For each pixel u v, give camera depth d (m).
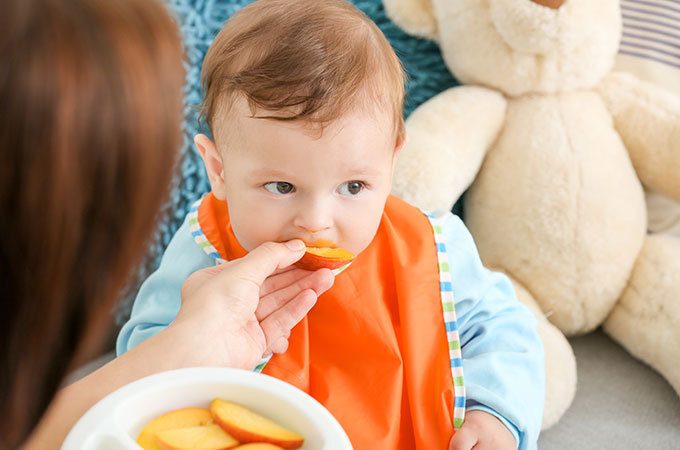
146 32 0.32
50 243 0.30
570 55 1.08
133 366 0.55
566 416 1.04
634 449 0.97
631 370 1.13
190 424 0.43
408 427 0.76
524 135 1.13
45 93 0.28
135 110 0.31
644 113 1.12
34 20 0.29
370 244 0.83
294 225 0.70
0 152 0.28
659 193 1.19
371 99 0.68
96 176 0.31
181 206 1.09
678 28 1.22
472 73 1.16
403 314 0.79
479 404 0.77
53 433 0.48
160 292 0.85
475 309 0.85
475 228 1.18
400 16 1.17
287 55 0.68
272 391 0.45
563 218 1.09
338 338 0.79
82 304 0.33
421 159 1.08
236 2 1.15
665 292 1.09
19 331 0.32
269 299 0.72
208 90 0.74
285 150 0.67
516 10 1.03
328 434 0.42
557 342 1.06
